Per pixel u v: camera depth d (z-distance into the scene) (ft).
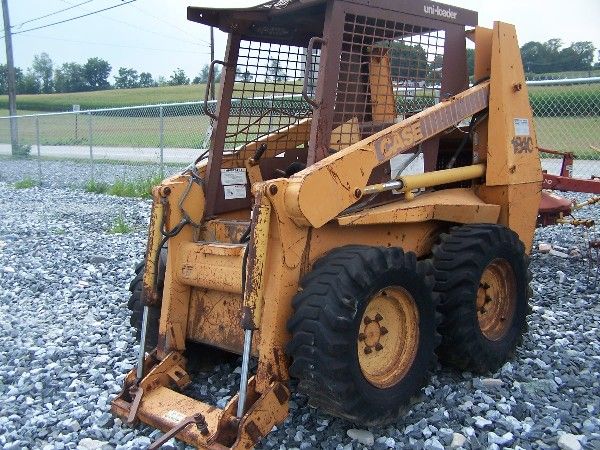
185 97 176.65
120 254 30.19
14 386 15.51
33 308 22.08
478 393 13.88
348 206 12.53
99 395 14.74
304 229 12.16
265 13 14.43
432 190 15.89
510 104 16.46
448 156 17.39
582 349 16.87
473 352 14.39
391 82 14.70
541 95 40.22
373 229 13.65
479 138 16.74
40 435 12.89
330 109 13.26
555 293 22.07
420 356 12.87
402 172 14.43
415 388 12.75
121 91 215.92
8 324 20.13
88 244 32.78
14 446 12.43
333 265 11.78
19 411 14.06
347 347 11.21
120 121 99.40
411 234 14.67
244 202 15.75
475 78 16.52
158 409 12.71
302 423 12.90
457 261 14.28
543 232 32.83
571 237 31.53
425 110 14.62
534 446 11.95
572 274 24.57
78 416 13.58
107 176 64.90
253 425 11.37
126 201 49.11
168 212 13.98
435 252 14.70
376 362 12.50
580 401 13.85
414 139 14.02
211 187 14.94
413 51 15.06
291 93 16.65
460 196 16.01
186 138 67.36
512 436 12.15
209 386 14.74
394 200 14.28
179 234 14.19
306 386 11.62
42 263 28.76
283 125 16.63
